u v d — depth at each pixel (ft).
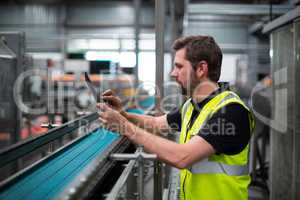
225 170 3.65
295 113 7.23
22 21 27.09
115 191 2.95
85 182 2.35
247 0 21.76
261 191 11.07
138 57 12.03
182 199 4.17
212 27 25.41
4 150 3.11
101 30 27.25
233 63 25.76
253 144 11.62
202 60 3.71
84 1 27.02
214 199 3.70
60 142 5.35
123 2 26.91
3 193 2.90
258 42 25.11
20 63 7.91
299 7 6.77
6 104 7.81
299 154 7.14
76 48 26.30
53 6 26.91
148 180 5.66
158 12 5.42
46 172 3.39
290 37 7.52
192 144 3.37
